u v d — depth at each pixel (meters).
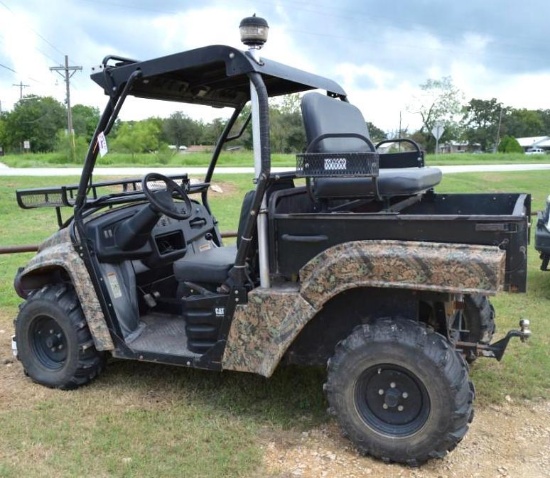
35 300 3.93
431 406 2.87
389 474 2.95
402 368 2.92
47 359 4.03
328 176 2.98
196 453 3.12
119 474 2.95
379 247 2.89
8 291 6.37
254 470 2.98
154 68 3.23
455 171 22.23
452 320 3.56
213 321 3.42
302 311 3.06
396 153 4.22
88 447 3.19
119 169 21.38
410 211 4.08
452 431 2.85
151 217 3.77
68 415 3.56
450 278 2.71
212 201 13.59
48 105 68.12
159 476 2.92
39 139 67.12
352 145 3.75
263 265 3.19
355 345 2.98
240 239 3.25
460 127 59.19
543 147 87.31
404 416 2.99
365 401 3.06
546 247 5.74
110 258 3.83
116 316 3.74
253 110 3.05
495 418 3.52
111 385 3.99
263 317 3.18
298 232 3.11
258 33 3.04
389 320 3.02
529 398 3.76
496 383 3.94
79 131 66.62
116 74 3.33
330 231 3.04
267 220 3.17
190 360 3.47
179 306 4.26
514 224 2.71
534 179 19.23
